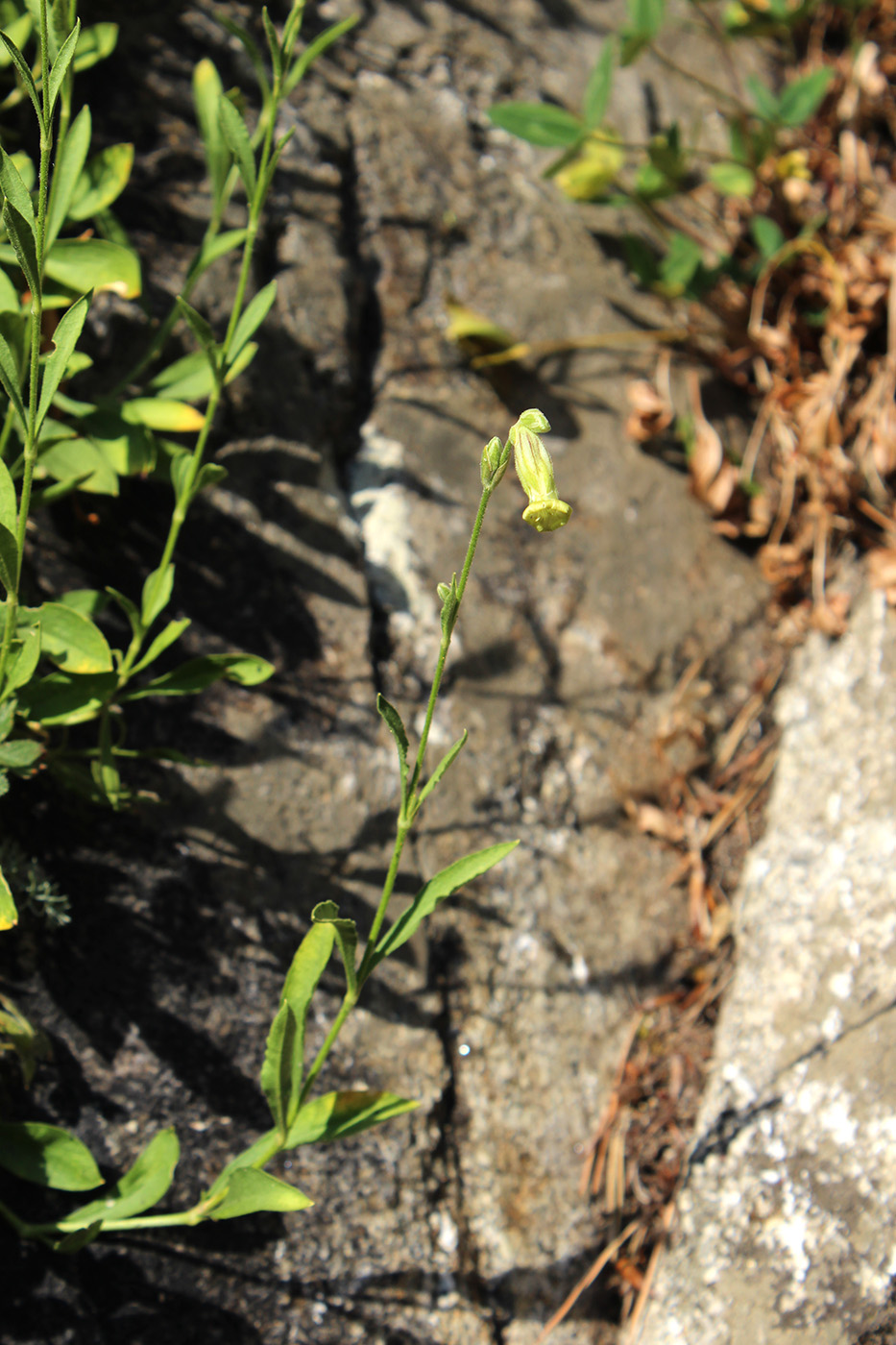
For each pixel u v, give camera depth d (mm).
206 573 727
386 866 722
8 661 648
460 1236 702
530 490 616
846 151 933
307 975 634
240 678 678
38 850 686
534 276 832
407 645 750
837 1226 695
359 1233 693
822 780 764
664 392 825
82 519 711
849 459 832
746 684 789
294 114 792
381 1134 702
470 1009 723
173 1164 659
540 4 951
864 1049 711
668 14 980
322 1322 685
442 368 788
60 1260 668
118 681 667
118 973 688
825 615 789
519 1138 715
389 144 821
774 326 878
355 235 791
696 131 859
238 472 740
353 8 866
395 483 767
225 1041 693
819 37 999
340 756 725
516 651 762
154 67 765
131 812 698
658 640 780
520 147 875
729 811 771
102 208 690
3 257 661
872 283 871
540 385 805
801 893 745
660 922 752
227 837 707
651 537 792
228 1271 681
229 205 763
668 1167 724
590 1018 733
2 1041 669
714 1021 742
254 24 794
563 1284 707
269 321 758
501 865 739
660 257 884
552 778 754
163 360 732
